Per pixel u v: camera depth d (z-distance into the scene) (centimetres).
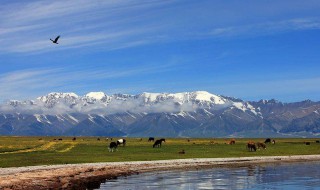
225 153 10725
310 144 14438
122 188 5100
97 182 5584
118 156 9375
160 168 7775
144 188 5119
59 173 5869
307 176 6444
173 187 5231
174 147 12356
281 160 9638
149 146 12850
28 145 13575
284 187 5238
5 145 13425
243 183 5631
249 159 9581
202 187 5241
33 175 5456
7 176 5228
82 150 11062
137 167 7744
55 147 12475
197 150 11281
